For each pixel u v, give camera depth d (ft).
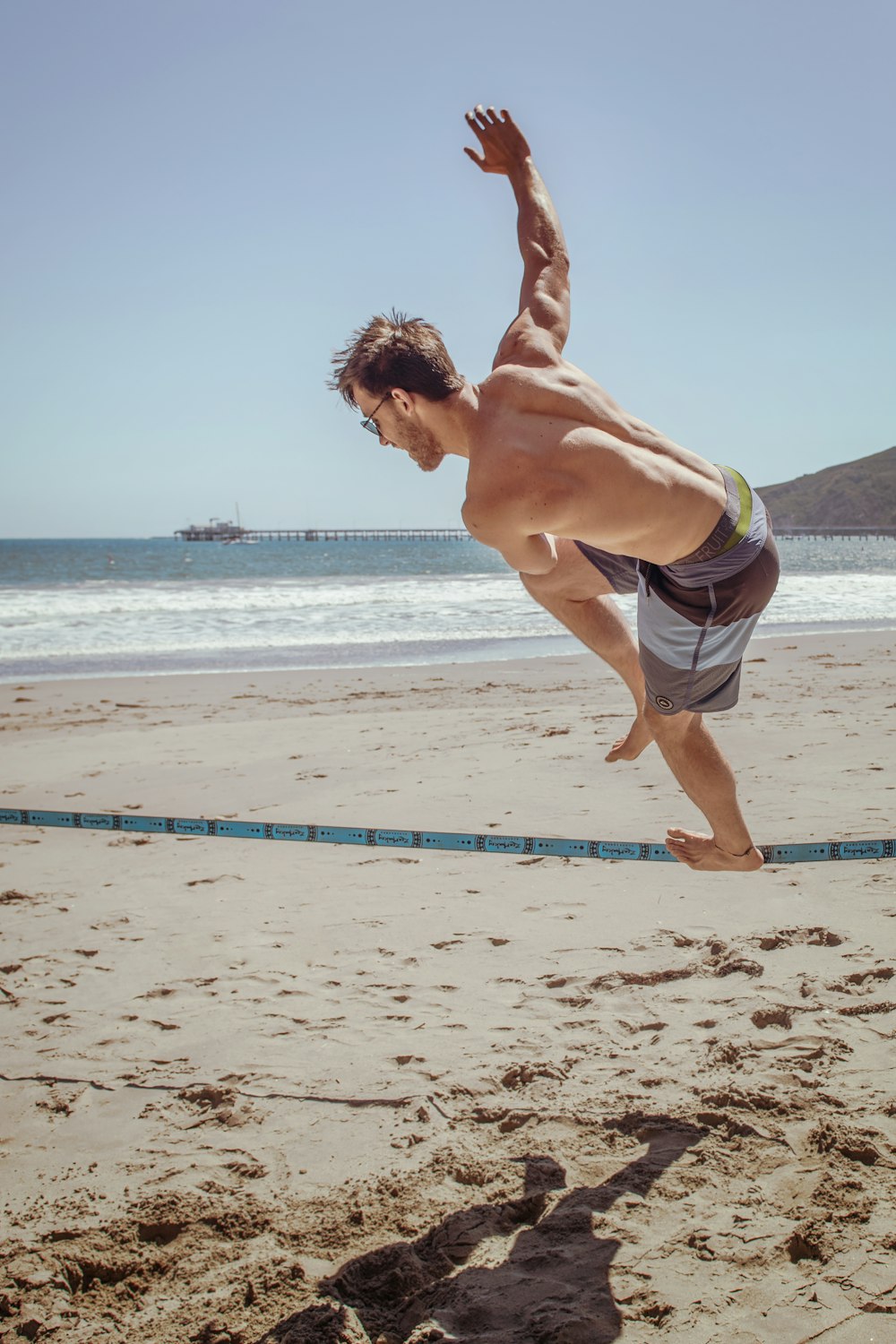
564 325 8.50
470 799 20.10
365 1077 9.98
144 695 35.42
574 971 12.09
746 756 22.41
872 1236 7.29
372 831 11.21
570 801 19.62
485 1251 7.45
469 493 7.91
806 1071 9.55
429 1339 6.60
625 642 10.12
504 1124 9.04
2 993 12.18
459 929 13.64
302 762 24.50
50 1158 8.89
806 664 39.58
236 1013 11.48
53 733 29.07
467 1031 10.80
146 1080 10.14
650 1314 6.65
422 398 7.93
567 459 7.63
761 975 11.65
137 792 21.97
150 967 12.83
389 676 39.37
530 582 9.84
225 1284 7.23
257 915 14.52
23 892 15.72
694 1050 10.11
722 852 9.48
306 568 173.47
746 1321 6.55
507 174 9.23
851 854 9.85
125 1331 6.83
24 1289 7.23
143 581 119.24
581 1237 7.47
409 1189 8.20
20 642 52.01
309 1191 8.24
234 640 52.90
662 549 8.08
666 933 13.08
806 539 422.00
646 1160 8.39
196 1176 8.52
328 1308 6.91
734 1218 7.59
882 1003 10.74
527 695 33.83
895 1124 8.59
